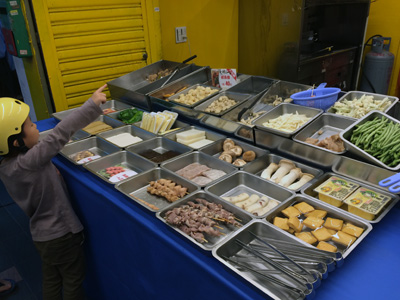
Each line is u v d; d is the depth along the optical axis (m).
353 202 1.38
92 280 2.14
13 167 1.54
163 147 2.18
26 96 3.43
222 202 1.48
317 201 1.41
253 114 2.31
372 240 1.27
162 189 1.65
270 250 1.21
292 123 1.90
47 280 1.91
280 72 3.82
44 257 1.80
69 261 1.84
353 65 4.25
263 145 1.90
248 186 1.71
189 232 1.33
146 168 1.92
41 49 2.84
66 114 2.67
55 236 1.75
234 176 1.69
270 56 3.91
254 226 1.32
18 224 3.01
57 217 1.74
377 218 1.28
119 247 1.70
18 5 2.66
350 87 4.40
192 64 2.99
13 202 3.34
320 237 1.25
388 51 4.21
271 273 1.14
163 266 1.41
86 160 2.02
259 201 1.53
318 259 1.11
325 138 1.82
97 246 1.92
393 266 1.15
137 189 1.76
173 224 1.33
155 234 1.36
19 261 2.58
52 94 3.02
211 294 1.19
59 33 2.89
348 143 1.53
